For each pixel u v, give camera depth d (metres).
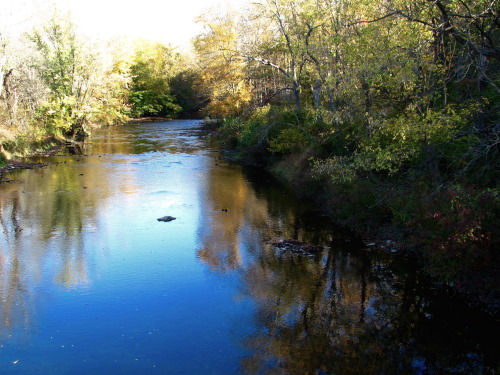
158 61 69.94
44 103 33.75
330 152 18.84
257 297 9.23
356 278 10.05
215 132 42.91
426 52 13.23
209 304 8.95
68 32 36.41
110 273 10.46
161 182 20.77
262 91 39.34
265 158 25.75
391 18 12.87
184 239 12.81
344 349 7.41
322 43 19.56
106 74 45.78
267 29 28.08
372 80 12.58
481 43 11.73
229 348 7.43
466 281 8.91
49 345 7.52
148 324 8.19
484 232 8.55
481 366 6.95
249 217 14.99
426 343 7.58
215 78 40.09
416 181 11.28
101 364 7.01
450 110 10.92
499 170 10.25
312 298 9.17
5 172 23.06
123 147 33.66
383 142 13.13
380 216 12.88
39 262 11.09
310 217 14.92
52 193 18.39
